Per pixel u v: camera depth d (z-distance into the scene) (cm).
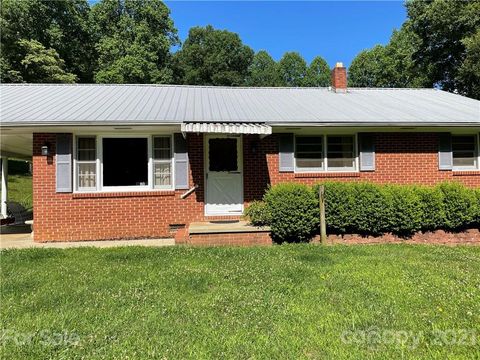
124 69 3697
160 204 1176
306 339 441
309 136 1280
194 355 406
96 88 1545
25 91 1428
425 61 3528
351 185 1090
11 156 1853
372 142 1266
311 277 679
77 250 941
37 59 3041
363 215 1059
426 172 1291
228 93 1572
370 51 4828
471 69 2847
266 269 732
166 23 4434
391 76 4544
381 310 522
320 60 5903
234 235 1021
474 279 663
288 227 1031
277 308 534
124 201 1157
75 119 1038
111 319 500
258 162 1232
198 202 1196
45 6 3578
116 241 1120
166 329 468
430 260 820
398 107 1364
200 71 5259
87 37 4156
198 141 1203
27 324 485
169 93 1515
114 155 1172
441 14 3119
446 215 1100
